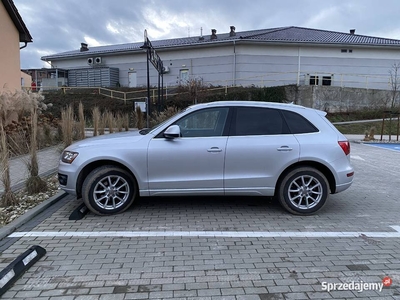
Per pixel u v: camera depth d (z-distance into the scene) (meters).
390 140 16.72
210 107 4.79
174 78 30.89
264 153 4.60
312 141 4.68
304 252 3.54
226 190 4.66
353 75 28.77
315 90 24.86
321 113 4.98
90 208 4.57
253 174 4.64
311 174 4.67
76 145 4.79
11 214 4.61
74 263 3.24
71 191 4.57
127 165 4.54
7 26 15.30
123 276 3.01
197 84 25.70
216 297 2.69
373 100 25.97
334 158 4.68
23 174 7.00
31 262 3.17
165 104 25.02
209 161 4.59
